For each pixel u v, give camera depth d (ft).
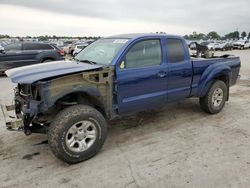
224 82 19.36
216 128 16.11
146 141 14.26
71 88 11.61
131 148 13.42
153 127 16.34
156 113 19.08
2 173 11.19
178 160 12.10
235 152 12.82
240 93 25.59
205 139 14.44
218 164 11.68
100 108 13.29
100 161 12.12
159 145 13.74
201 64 17.16
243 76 36.96
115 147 13.55
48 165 11.84
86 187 10.17
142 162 11.99
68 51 79.87
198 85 17.28
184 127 16.30
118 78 13.07
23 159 12.40
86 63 13.88
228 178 10.59
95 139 12.27
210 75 17.57
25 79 11.15
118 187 10.14
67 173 11.15
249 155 12.51
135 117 18.19
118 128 16.19
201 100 18.53
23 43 39.63
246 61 62.28
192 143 13.94
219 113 19.04
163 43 15.10
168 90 15.51
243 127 16.24
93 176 10.91
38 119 12.30
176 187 10.07
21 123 11.82
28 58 39.63
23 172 11.25
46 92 11.05
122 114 13.99
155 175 10.90
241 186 10.07
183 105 21.11
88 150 12.03
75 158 11.70
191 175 10.84
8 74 12.55
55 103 12.22
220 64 18.42
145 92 14.38
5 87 29.91
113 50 13.91
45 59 40.96
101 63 13.57
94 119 12.09
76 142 11.83
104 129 12.57
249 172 11.00
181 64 15.85
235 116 18.35
